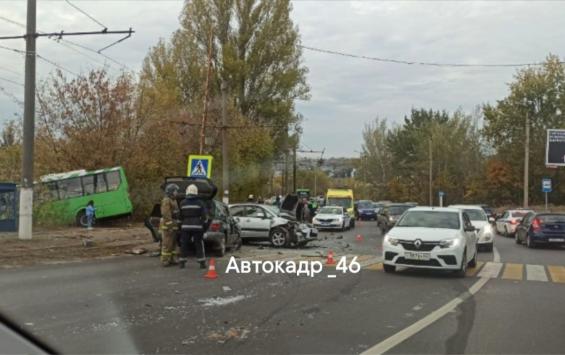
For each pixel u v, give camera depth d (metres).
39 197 27.47
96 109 32.28
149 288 10.89
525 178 45.50
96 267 13.93
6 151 33.09
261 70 42.00
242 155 40.47
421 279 12.96
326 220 35.59
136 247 18.41
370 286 11.77
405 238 13.54
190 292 10.55
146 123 33.59
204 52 41.09
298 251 19.84
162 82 38.88
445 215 14.82
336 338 7.37
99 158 31.36
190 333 7.48
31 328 7.45
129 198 30.11
